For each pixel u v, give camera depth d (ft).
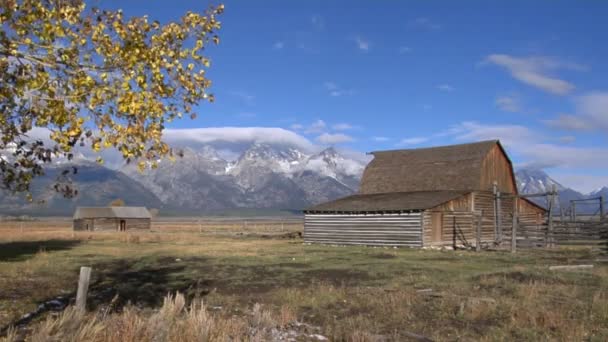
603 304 48.01
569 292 55.01
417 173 183.11
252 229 307.37
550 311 45.11
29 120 30.89
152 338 32.14
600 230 124.36
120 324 33.53
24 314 47.55
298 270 82.48
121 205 347.56
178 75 32.24
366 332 39.86
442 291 57.31
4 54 30.55
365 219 146.72
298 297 56.80
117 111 31.12
